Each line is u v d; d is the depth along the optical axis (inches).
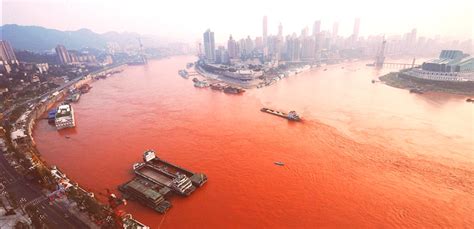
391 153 4584.2
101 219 2829.7
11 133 5428.2
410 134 5378.9
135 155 4726.9
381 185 3671.3
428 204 3272.6
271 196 3474.4
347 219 3041.3
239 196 3486.7
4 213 2977.4
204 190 3624.5
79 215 2962.6
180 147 5007.4
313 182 3772.1
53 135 5772.6
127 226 2743.6
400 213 3122.5
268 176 3941.9
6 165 4037.9
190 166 4293.8
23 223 2743.6
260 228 2928.2
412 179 3804.1
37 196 3299.7
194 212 3191.4
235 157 4557.1
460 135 5280.5
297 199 3403.1
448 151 4613.7
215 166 4276.6
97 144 5241.1
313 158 4466.0
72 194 3203.7
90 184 3806.6
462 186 3619.6
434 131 5502.0
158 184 3710.6
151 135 5639.8
